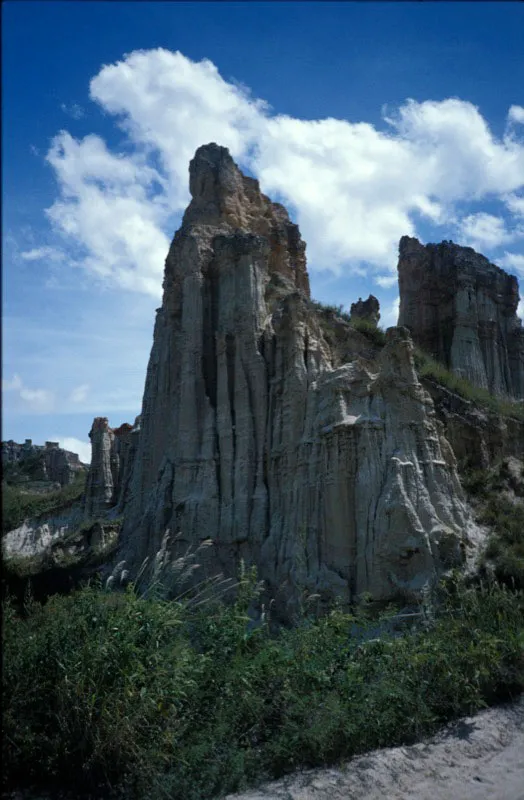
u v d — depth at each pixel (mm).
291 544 24828
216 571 26844
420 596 20438
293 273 37812
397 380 25172
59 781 10180
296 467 26344
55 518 60406
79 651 10977
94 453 59656
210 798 10086
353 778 10633
